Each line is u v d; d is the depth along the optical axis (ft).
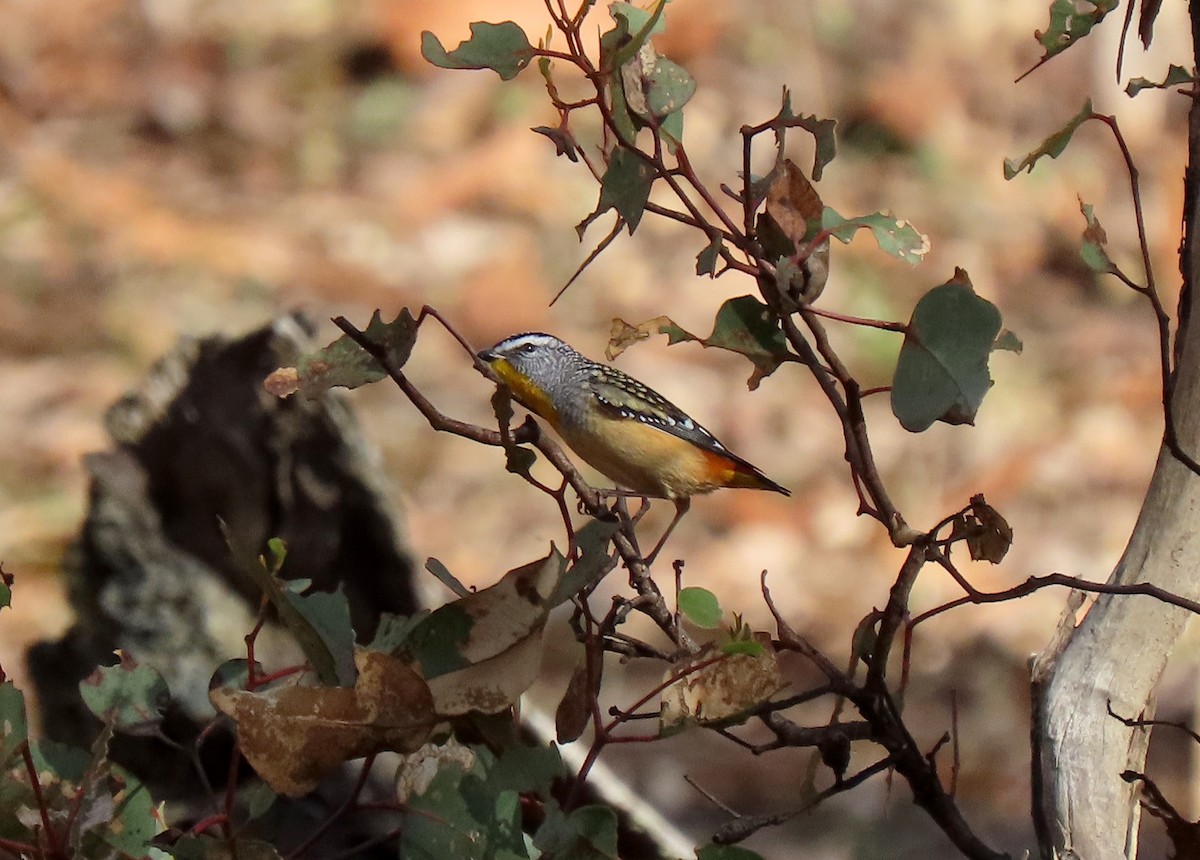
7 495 47.80
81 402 53.72
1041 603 51.13
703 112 75.66
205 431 27.61
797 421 60.75
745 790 37.06
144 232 66.18
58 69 79.41
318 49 81.97
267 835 18.95
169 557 27.17
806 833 33.71
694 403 61.05
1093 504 57.93
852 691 11.77
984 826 36.32
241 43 82.17
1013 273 73.15
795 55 80.59
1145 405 63.87
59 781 11.28
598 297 66.33
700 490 28.27
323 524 28.12
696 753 38.99
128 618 26.55
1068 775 13.10
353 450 28.30
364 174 74.43
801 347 11.37
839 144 78.64
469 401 58.90
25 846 10.65
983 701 44.60
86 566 27.14
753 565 53.21
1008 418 62.39
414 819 10.78
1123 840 12.91
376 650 10.83
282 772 10.06
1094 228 12.00
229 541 10.34
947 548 11.62
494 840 10.69
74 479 48.93
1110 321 70.33
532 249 68.74
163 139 76.13
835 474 58.34
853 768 37.70
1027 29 84.79
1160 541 13.23
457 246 68.54
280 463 27.94
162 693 11.85
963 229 74.13
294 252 66.85
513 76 11.31
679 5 80.38
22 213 67.31
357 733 10.14
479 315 64.18
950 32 83.51
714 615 11.56
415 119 77.36
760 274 11.19
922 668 46.88
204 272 64.28
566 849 10.27
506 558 50.75
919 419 11.34
